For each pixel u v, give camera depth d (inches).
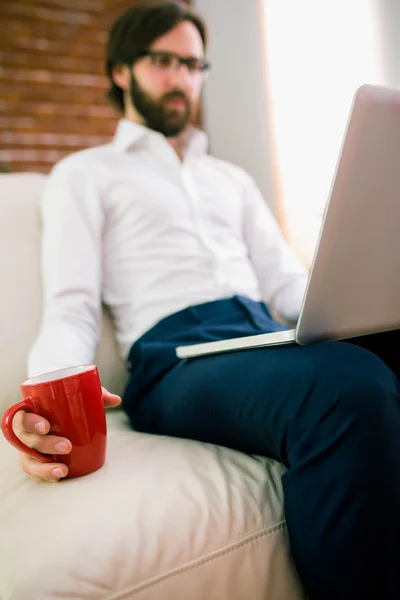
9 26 95.0
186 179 49.7
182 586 23.0
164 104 52.1
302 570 25.0
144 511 24.3
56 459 27.6
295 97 77.2
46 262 43.1
